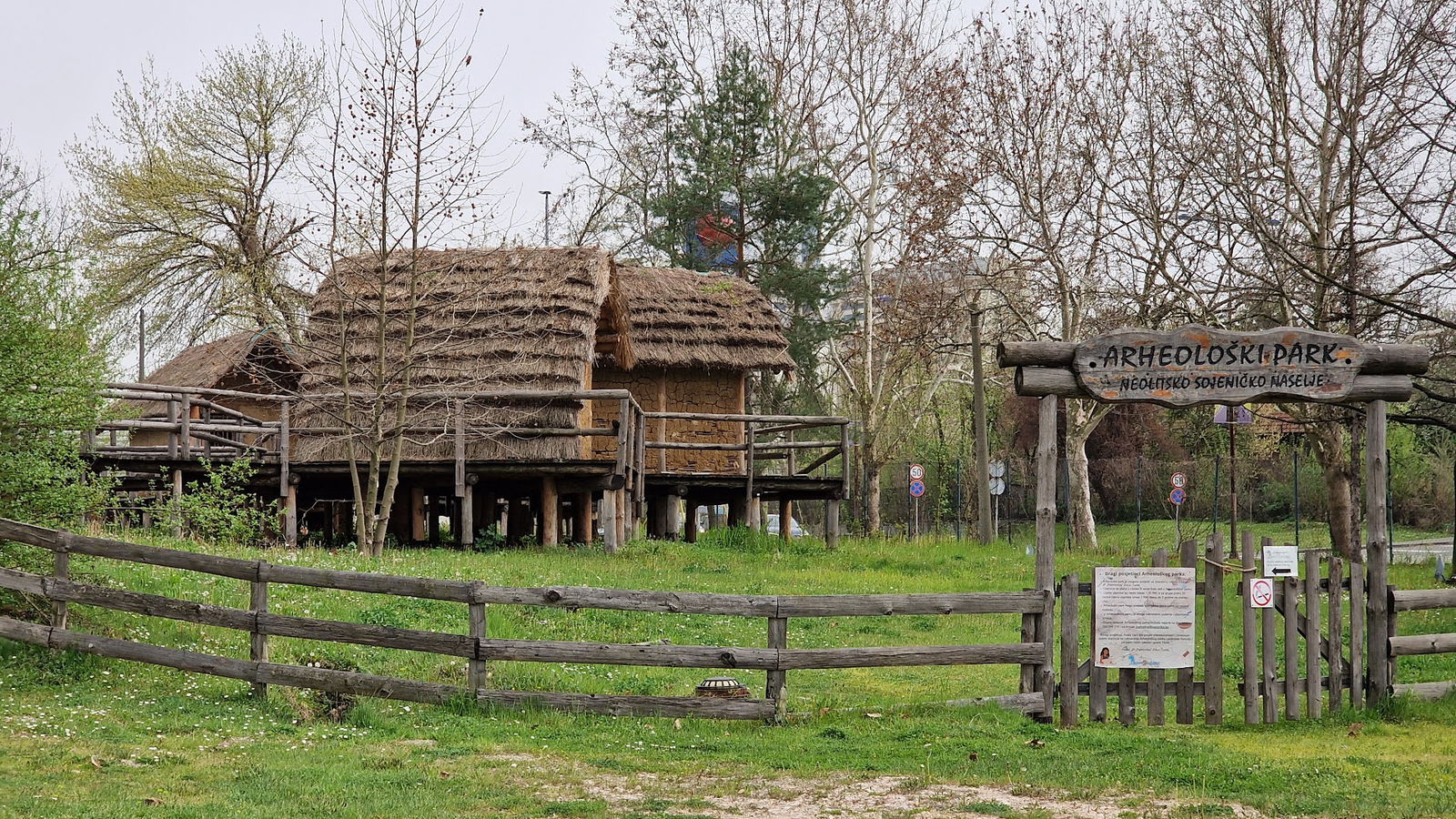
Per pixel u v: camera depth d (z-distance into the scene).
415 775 9.37
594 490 25.62
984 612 11.80
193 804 8.32
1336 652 12.24
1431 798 9.01
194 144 36.97
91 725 10.43
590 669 14.09
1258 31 27.55
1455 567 24.11
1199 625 17.55
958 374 50.53
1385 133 22.75
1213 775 9.69
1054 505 11.92
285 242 34.06
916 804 8.92
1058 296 36.22
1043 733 11.27
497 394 22.81
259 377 28.88
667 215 45.50
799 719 11.70
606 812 8.58
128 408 19.03
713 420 27.64
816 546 27.53
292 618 11.89
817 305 45.59
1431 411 33.78
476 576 18.17
